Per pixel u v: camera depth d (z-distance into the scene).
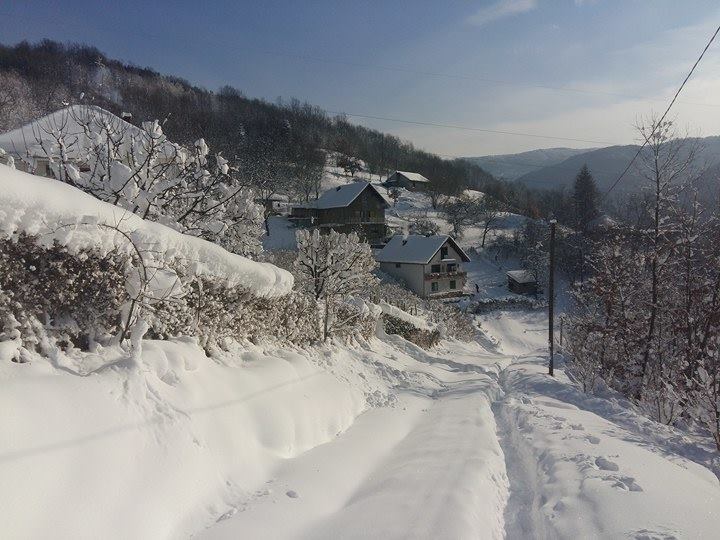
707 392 10.75
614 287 18.97
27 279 3.81
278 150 67.31
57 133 8.24
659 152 16.56
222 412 4.81
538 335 47.28
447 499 4.73
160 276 4.86
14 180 3.58
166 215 7.93
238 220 10.98
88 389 3.60
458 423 8.72
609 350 18.67
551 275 19.84
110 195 7.37
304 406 6.57
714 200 16.09
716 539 4.04
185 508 3.70
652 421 11.15
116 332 4.66
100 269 4.40
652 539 3.96
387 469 5.91
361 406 9.05
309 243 13.31
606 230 21.50
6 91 18.84
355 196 57.12
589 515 4.62
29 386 3.21
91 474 3.16
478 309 51.91
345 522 4.14
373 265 14.12
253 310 7.83
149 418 3.89
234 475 4.43
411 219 76.25
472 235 77.75
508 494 5.98
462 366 20.28
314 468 5.24
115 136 8.78
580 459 6.50
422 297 49.69
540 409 10.88
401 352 19.38
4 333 3.65
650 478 5.68
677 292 17.45
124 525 3.17
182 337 5.65
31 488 2.78
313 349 10.83
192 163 8.90
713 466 8.48
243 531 3.62
